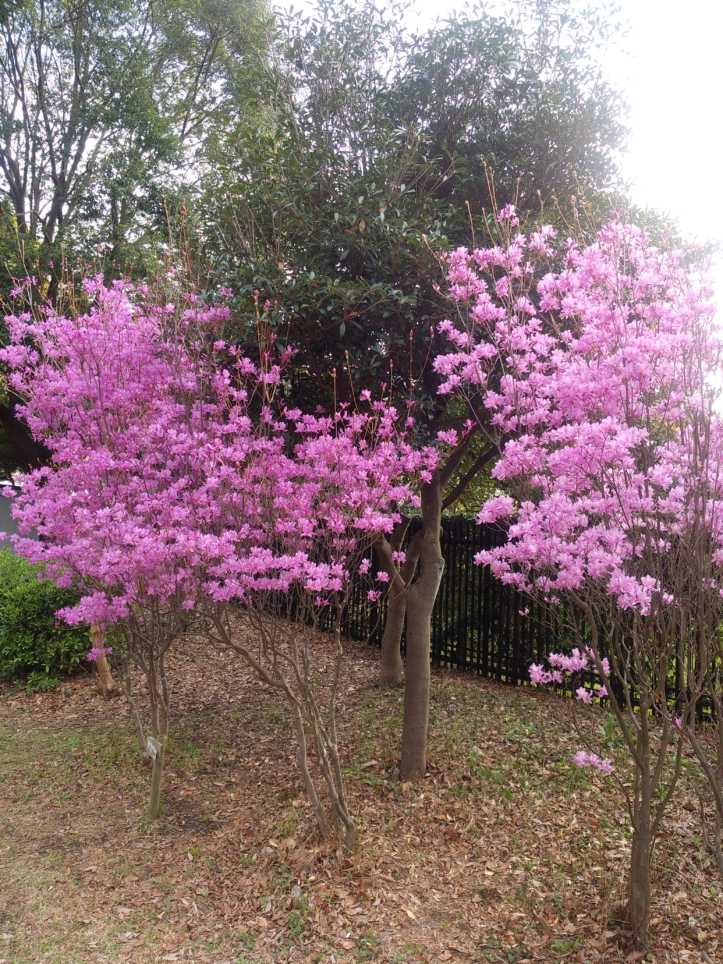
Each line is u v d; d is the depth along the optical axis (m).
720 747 3.00
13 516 4.86
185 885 3.85
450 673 7.17
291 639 4.14
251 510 3.87
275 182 4.98
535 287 4.34
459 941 3.30
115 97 11.88
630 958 3.04
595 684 5.98
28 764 5.50
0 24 10.85
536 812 4.34
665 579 2.94
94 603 4.01
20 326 4.91
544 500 2.94
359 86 5.37
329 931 3.38
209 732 5.92
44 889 3.84
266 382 4.21
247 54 11.77
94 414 4.52
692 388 2.77
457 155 5.16
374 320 4.55
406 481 4.54
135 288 5.06
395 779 4.81
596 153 5.32
